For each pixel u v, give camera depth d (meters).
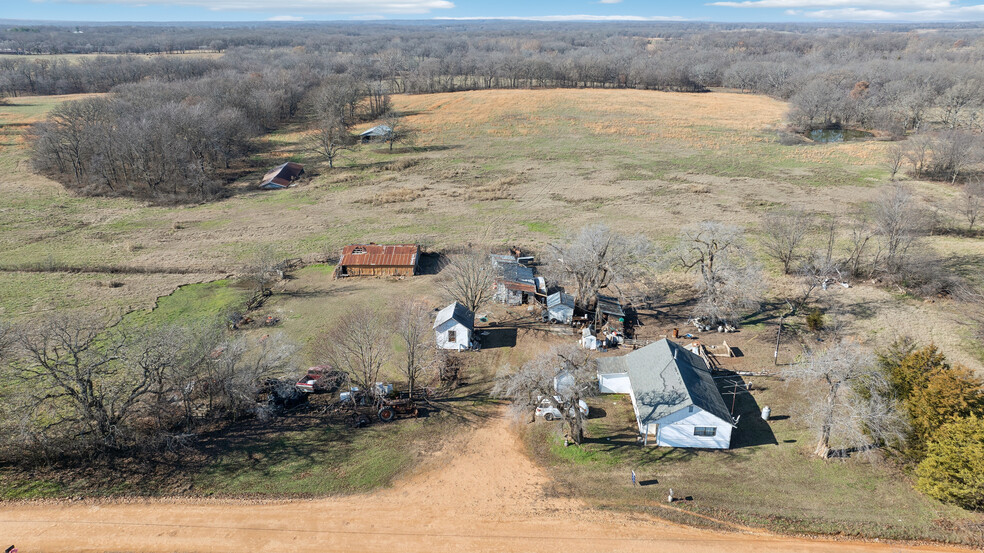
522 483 35.38
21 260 67.56
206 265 66.62
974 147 92.06
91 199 91.62
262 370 40.94
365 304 57.09
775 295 58.81
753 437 38.97
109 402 37.31
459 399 43.28
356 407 42.19
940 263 62.53
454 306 51.03
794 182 96.69
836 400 36.66
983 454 30.22
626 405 42.97
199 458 36.97
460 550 30.66
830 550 30.36
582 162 112.81
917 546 30.50
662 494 34.25
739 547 30.66
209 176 101.19
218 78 158.12
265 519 32.50
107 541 30.80
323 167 112.00
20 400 36.47
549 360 39.81
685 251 58.62
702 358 45.97
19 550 30.02
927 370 35.84
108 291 60.00
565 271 57.31
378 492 34.56
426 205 89.19
